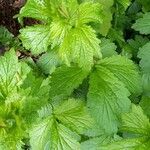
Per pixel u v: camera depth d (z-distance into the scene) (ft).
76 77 0.69
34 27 0.71
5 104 0.50
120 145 0.63
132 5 1.01
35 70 0.80
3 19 1.23
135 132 0.66
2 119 0.50
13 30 1.21
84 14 0.65
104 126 0.68
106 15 0.74
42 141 0.64
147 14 0.86
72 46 0.63
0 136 0.50
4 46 1.14
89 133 0.74
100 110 0.68
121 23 0.98
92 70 0.70
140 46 0.92
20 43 1.11
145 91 0.79
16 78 0.54
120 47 0.91
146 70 0.80
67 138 0.64
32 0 0.68
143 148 0.62
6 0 1.26
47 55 0.79
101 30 0.74
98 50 0.63
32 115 0.52
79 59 0.63
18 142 0.50
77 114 0.66
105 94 0.68
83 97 0.75
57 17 0.66
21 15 0.68
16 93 0.51
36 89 0.55
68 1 0.67
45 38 0.70
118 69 0.70
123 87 0.68
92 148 0.74
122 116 0.66
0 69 0.55
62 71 0.70
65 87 0.68
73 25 0.66
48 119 0.65
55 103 0.74
